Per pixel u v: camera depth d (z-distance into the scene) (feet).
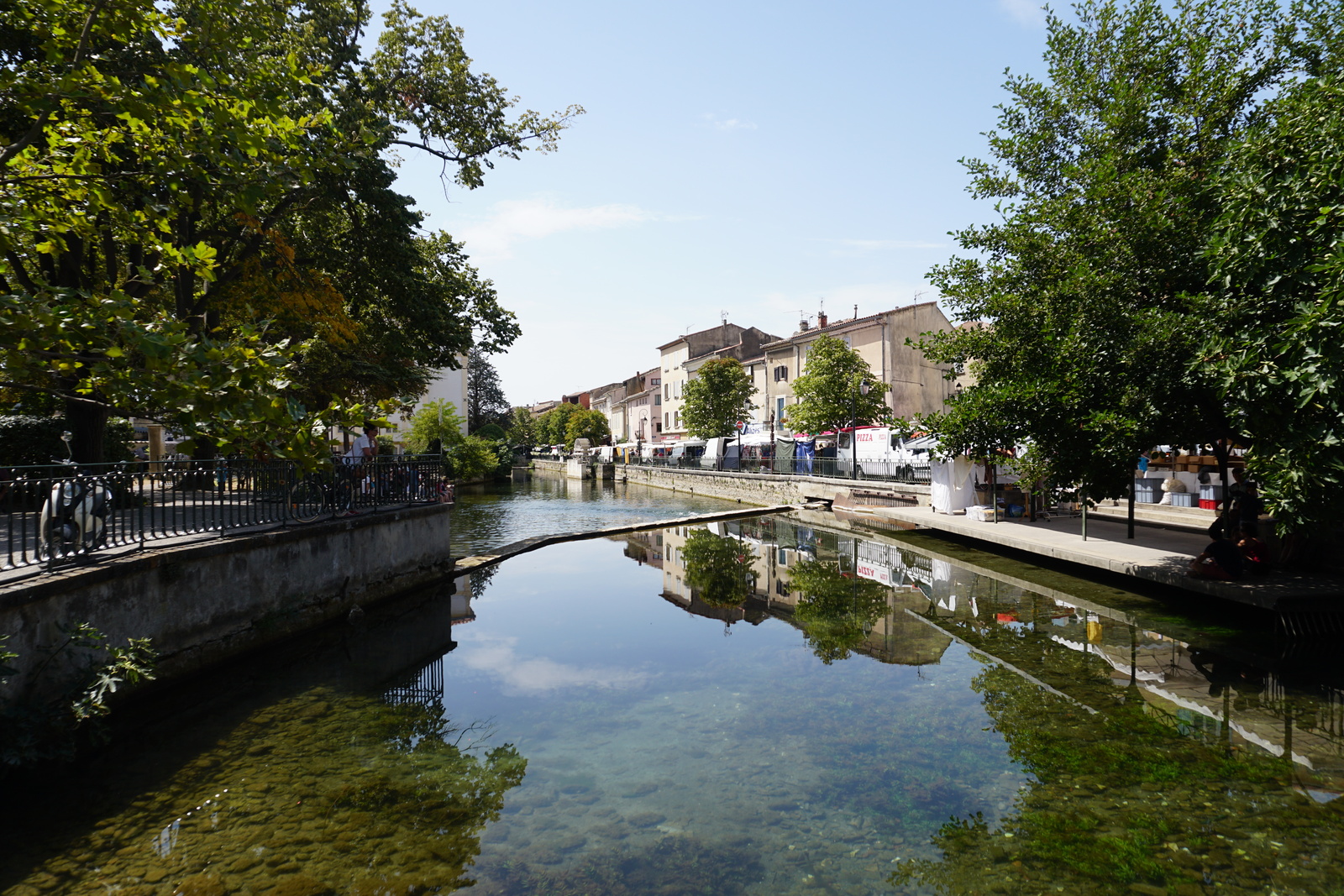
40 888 12.89
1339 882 12.37
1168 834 14.19
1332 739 18.65
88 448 42.78
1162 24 36.78
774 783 17.20
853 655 28.66
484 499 124.16
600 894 12.47
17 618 17.37
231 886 12.85
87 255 45.16
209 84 16.19
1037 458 38.78
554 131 55.31
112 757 19.03
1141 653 26.50
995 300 39.73
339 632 32.78
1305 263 22.65
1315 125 23.11
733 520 87.45
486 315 66.80
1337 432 21.50
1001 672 25.30
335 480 36.35
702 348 202.80
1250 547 30.40
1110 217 32.27
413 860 13.80
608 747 19.71
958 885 12.63
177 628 23.80
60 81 15.72
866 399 110.42
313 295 50.88
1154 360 28.96
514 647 31.09
